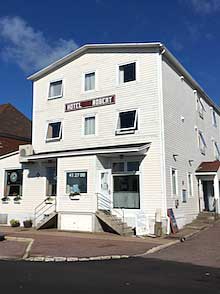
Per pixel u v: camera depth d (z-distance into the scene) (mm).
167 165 19844
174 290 7699
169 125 20859
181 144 22484
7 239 16688
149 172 19656
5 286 7914
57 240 16078
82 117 22922
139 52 21438
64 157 21312
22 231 20047
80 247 14086
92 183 20016
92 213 19641
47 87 25047
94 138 22141
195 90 26703
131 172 20203
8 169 24891
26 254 12531
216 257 12375
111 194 20531
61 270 9883
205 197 25969
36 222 22734
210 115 30766
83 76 23453
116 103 21703
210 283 8461
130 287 7902
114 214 20250
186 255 12797
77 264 10922
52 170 22984
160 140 19672
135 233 18844
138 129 20531
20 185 24219
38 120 24984
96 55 23156
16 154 24688
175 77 22797
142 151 19547
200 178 25016
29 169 23922
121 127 21328
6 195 24734
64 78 24344
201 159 26531
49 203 22344
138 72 21219
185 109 24125
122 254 12656
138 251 13383
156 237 17609
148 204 19344
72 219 20328
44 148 24250
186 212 21906
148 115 20359
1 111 33062
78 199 20297
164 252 13461
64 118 23766
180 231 19531
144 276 9156
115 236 17797
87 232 19312
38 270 9875
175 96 22406
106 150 19766
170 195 19703
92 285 8055
